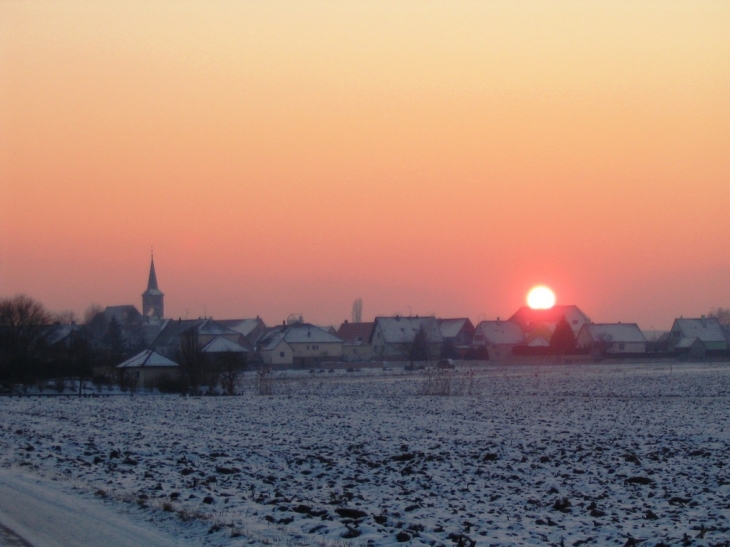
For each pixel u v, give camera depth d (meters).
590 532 18.20
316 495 22.31
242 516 18.33
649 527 18.97
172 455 30.95
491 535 17.56
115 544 14.95
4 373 89.31
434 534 17.45
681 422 46.78
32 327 95.50
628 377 99.50
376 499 22.12
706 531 18.41
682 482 26.00
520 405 60.91
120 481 23.48
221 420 48.47
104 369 92.69
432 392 76.00
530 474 27.72
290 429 42.94
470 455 32.28
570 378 98.94
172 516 17.69
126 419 48.84
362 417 50.81
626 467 29.23
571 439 38.09
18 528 16.17
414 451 33.41
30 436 37.03
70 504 19.14
